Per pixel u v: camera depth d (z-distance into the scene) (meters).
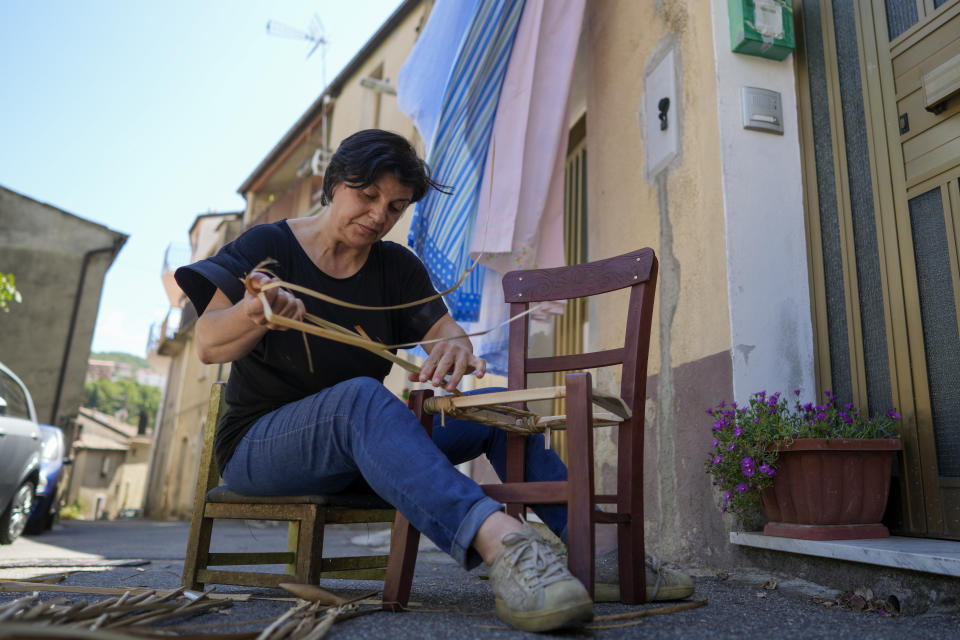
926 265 2.22
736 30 2.72
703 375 2.63
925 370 2.18
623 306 3.30
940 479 2.09
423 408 1.54
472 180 3.34
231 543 4.67
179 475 18.17
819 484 2.05
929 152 2.24
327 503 1.56
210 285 1.55
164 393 22.06
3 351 13.10
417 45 3.83
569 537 1.34
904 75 2.36
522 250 3.30
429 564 3.12
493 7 3.40
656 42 3.24
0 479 4.48
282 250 1.68
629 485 1.59
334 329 1.38
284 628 1.10
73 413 13.39
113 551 4.00
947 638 1.32
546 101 3.47
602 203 3.63
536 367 1.80
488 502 1.28
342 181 1.60
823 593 1.86
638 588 1.57
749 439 2.18
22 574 2.38
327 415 1.43
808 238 2.68
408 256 1.94
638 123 3.33
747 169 2.66
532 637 1.16
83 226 14.19
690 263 2.81
